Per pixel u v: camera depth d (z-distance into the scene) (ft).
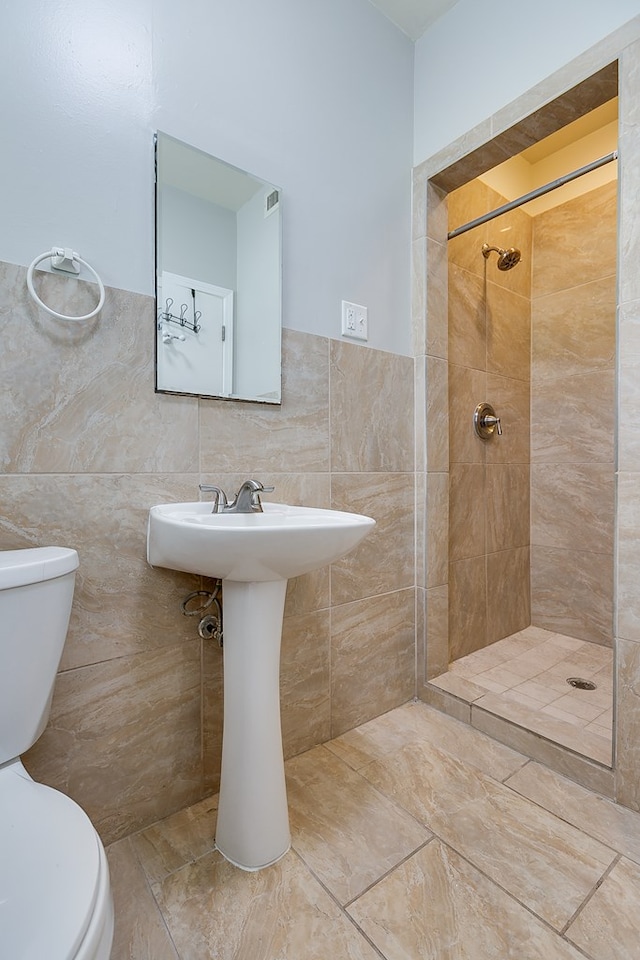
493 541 7.38
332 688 4.94
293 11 4.51
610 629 7.17
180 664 3.86
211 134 3.94
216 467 4.03
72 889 1.67
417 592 5.82
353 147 5.06
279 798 3.45
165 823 3.77
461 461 6.81
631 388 3.88
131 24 3.51
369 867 3.33
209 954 2.75
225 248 4.04
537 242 7.97
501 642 7.42
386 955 2.74
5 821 2.02
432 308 5.72
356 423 5.10
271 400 4.34
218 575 3.21
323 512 3.90
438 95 5.49
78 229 3.29
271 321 4.34
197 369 3.89
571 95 4.40
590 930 2.87
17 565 2.46
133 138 3.53
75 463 3.32
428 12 5.40
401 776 4.34
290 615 4.57
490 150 5.13
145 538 3.65
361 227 5.15
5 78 3.01
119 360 3.49
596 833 3.65
